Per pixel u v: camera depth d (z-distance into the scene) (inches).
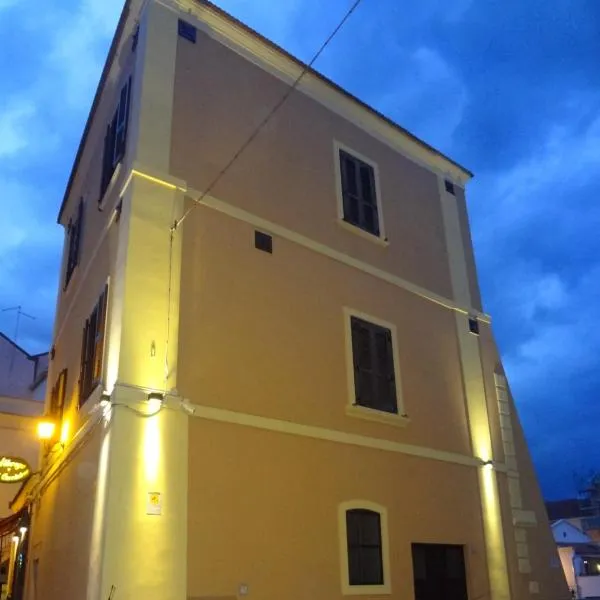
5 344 814.5
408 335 422.9
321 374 355.9
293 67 419.8
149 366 286.0
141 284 297.9
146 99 336.5
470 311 479.2
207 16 382.0
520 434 474.3
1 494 676.7
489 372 472.1
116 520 252.5
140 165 319.3
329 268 387.5
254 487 301.3
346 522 334.3
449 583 378.3
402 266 441.4
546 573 435.5
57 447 391.9
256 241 353.4
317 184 405.1
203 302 317.1
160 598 252.1
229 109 372.5
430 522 378.3
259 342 332.5
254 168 370.9
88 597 254.2
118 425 266.4
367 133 461.7
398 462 375.9
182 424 285.7
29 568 453.4
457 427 428.5
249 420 310.5
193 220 329.4
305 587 303.1
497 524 419.2
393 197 461.1
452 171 529.3
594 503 1715.1
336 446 346.0
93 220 411.8
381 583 337.4
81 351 370.0
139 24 368.2
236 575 280.2
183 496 273.7
